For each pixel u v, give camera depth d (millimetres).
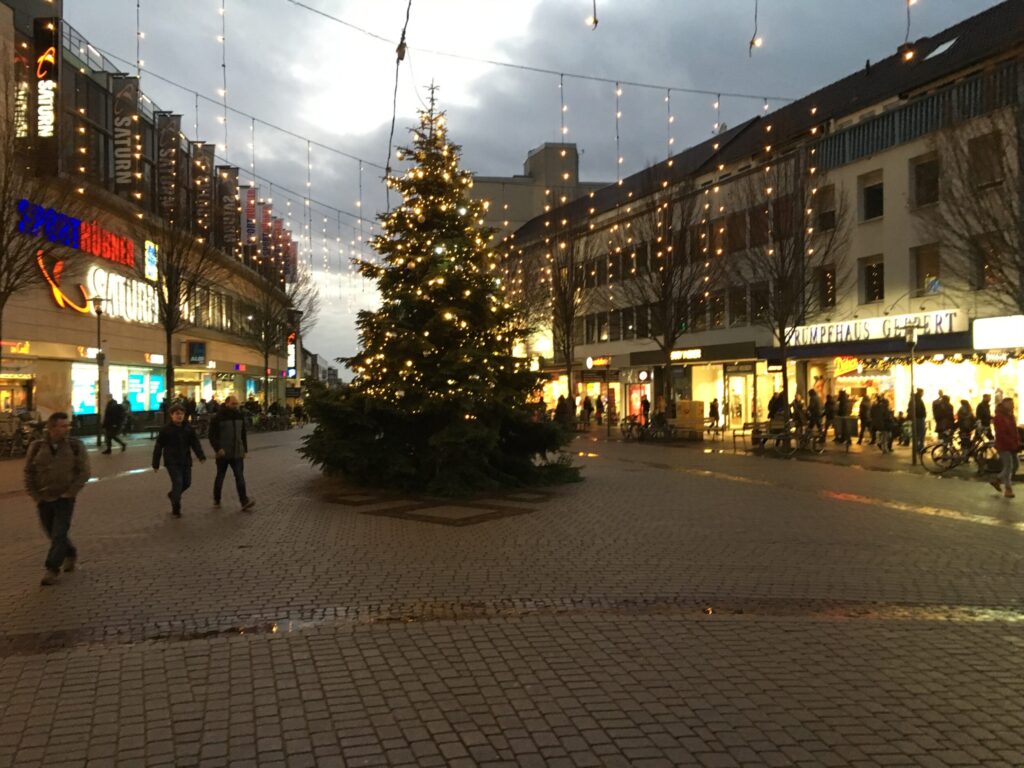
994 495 13516
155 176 36781
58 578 7547
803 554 8688
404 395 13812
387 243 14641
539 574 7785
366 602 6773
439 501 12805
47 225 21719
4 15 24047
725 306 34062
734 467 18625
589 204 47000
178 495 11453
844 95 32219
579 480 15438
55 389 29938
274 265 56500
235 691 4688
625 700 4527
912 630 5922
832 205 28250
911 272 25500
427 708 4414
